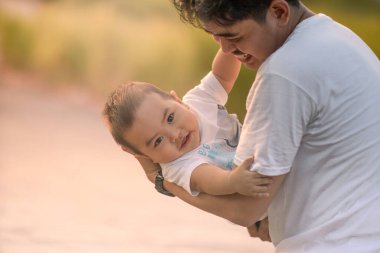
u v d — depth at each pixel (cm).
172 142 444
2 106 2089
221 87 466
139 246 876
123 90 461
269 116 389
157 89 460
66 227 939
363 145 397
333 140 396
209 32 395
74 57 2398
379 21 1750
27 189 1160
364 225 396
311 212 404
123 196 1173
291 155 392
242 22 385
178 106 450
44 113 2022
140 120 448
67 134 1734
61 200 1104
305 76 386
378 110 399
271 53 401
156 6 2259
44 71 2533
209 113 461
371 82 400
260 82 392
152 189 1245
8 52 2708
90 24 2366
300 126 390
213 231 991
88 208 1064
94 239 888
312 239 404
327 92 390
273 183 396
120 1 2361
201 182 423
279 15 390
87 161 1448
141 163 463
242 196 407
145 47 2094
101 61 2259
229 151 454
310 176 403
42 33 2577
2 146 1534
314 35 396
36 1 3114
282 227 415
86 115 2034
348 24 1673
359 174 398
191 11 394
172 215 1070
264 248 915
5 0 3106
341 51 396
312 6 1920
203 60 1920
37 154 1474
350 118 395
